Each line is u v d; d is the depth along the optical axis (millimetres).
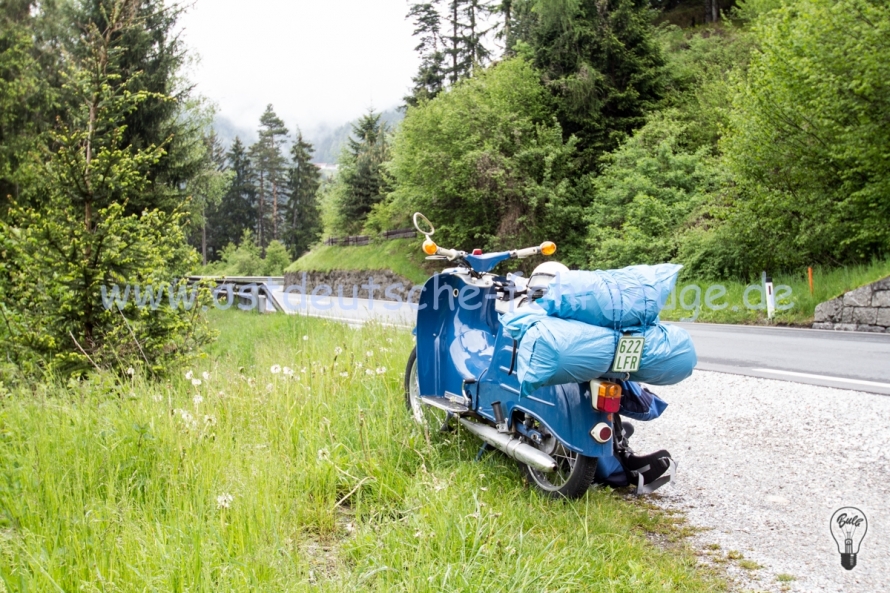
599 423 4074
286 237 90000
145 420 4934
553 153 27516
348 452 4711
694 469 5125
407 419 5438
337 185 47625
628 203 22156
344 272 37500
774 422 6059
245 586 2928
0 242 7090
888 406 6207
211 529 3398
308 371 6566
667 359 3977
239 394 5883
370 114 54406
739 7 39781
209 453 4449
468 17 51156
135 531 3391
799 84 15078
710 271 17766
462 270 5453
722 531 4094
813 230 15219
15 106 15812
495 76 30594
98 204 7766
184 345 7938
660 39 32562
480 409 4941
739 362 9078
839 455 5145
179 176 18969
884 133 13930
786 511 4309
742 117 16750
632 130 28516
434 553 3357
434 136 30250
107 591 2848
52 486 3799
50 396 5840
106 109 8234
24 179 14445
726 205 18812
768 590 3410
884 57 13430
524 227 28172
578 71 29656
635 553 3672
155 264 7738
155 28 17281
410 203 31406
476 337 5504
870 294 12594
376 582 3086
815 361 8898
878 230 14062
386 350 7574
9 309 7035
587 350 3803
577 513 4000
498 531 3568
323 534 3801
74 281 7066
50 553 3111
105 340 7129
